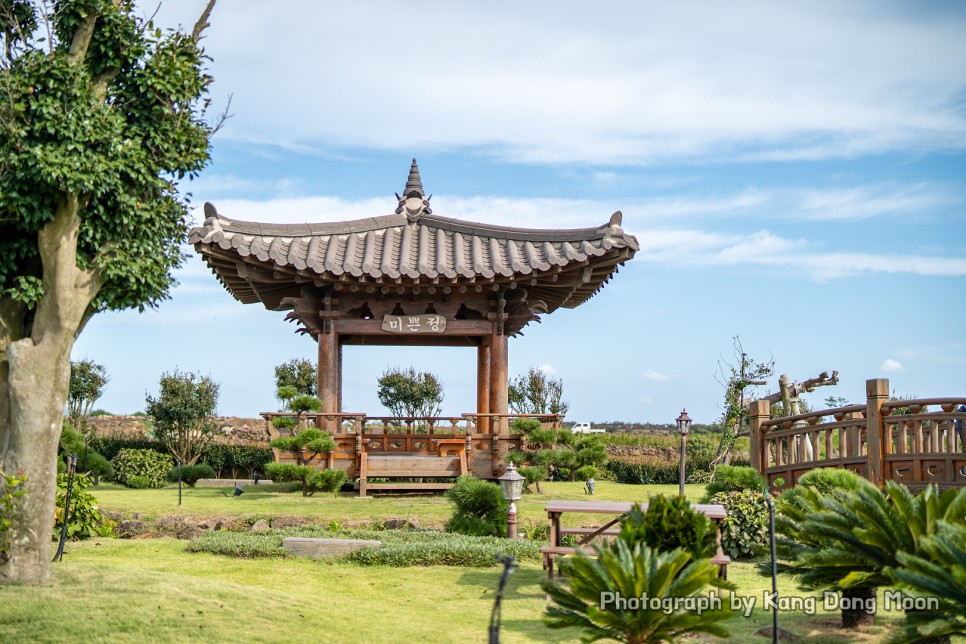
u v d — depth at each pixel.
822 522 7.82
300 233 19.31
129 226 9.70
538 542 12.77
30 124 9.24
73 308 9.33
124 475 23.42
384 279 18.48
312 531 13.88
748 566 12.09
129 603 8.39
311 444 17.83
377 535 13.39
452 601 9.77
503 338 19.77
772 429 19.03
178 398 28.03
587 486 19.56
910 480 15.50
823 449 25.94
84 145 9.30
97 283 9.59
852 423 16.50
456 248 19.45
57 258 9.19
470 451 19.16
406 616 8.96
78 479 13.99
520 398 32.28
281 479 18.03
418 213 20.92
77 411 31.55
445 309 19.67
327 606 9.09
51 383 9.23
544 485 21.27
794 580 9.00
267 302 21.12
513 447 19.70
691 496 18.42
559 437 20.05
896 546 7.42
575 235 19.19
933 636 6.70
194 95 10.24
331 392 19.20
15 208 9.11
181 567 11.51
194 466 24.48
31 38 9.97
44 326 9.26
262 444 30.16
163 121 10.03
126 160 9.52
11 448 9.14
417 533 13.70
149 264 9.88
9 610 8.16
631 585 6.69
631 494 19.19
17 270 9.66
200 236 17.86
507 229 19.92
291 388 19.34
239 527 14.91
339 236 19.75
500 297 19.64
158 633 7.73
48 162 8.95
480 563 11.77
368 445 20.22
